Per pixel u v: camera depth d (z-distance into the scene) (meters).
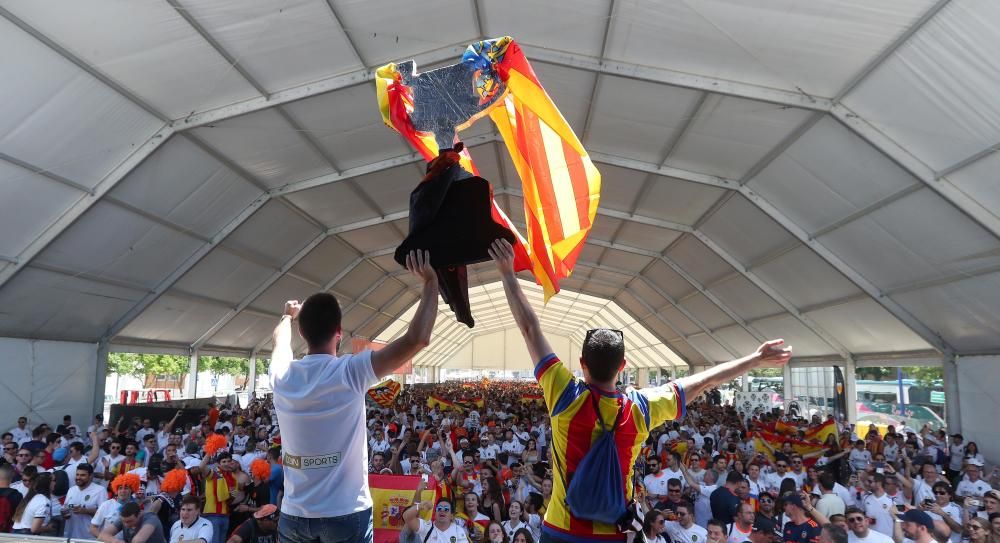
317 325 2.01
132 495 6.79
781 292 17.23
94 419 14.46
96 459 9.43
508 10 9.48
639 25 9.13
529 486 8.72
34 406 13.08
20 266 11.05
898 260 11.88
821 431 13.18
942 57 7.60
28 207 10.31
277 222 16.30
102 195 10.91
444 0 9.27
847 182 10.93
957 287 11.28
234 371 45.56
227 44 9.27
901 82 8.34
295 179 14.42
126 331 15.83
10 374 12.64
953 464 12.09
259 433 11.57
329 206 16.81
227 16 8.66
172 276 14.78
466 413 21.61
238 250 16.30
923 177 9.38
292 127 12.02
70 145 9.70
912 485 8.73
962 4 6.80
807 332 18.59
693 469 9.38
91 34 8.16
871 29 7.71
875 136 9.42
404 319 33.59
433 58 10.57
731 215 15.08
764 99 9.83
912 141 9.14
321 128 12.34
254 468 7.52
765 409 23.27
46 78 8.50
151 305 15.49
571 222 2.56
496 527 6.87
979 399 12.38
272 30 9.18
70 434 12.46
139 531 5.92
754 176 12.74
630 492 1.80
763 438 12.36
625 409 1.81
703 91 10.20
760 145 11.48
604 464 1.74
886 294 13.23
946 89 7.97
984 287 10.77
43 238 10.97
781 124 10.55
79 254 11.95
